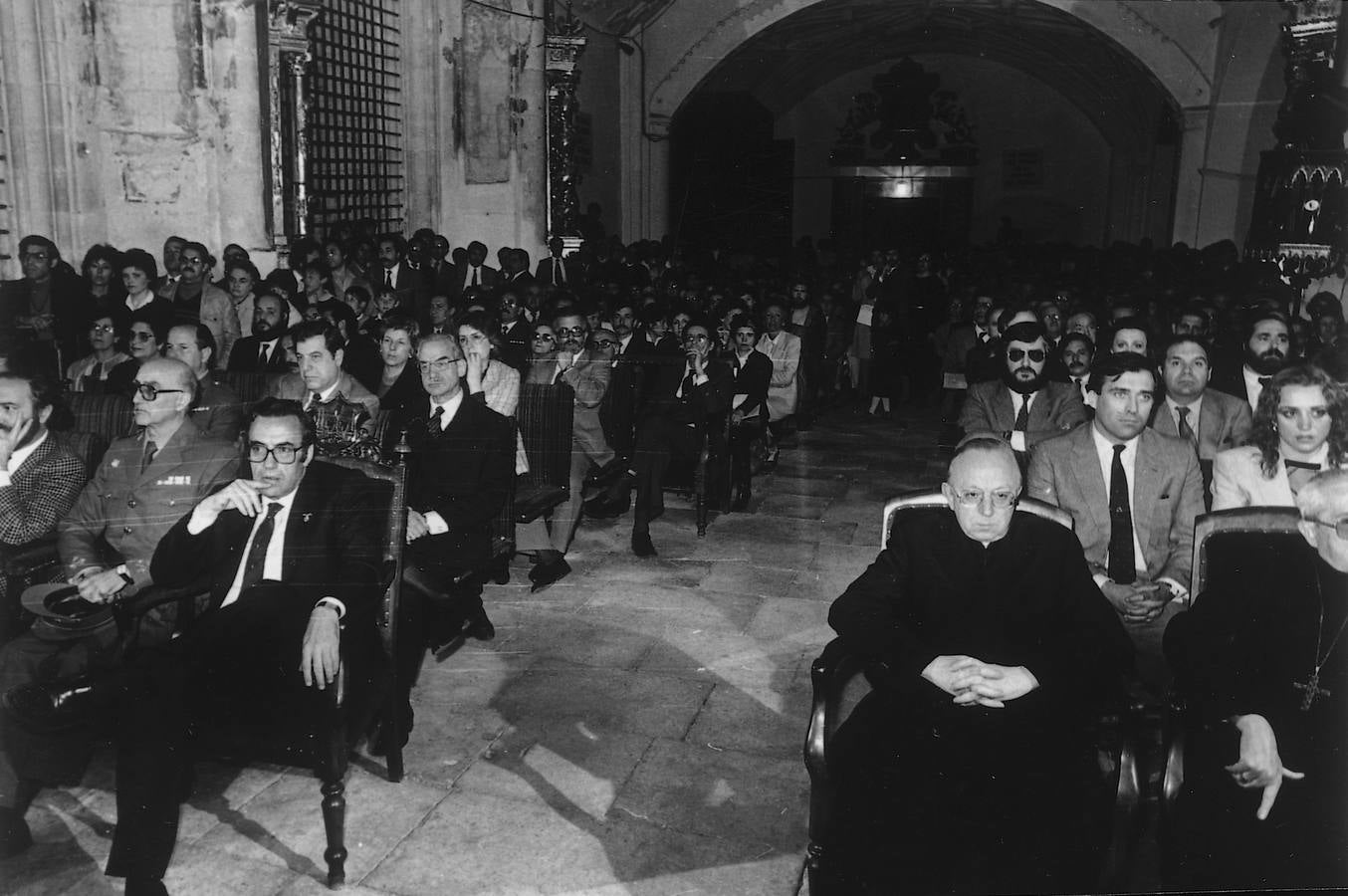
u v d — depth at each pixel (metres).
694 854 3.18
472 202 12.60
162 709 2.94
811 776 2.75
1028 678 2.80
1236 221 15.59
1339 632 2.78
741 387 7.14
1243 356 5.39
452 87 12.28
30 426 3.92
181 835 3.25
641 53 17.11
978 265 15.41
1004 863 2.69
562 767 3.68
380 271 9.31
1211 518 2.97
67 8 7.82
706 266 14.27
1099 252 16.34
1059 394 4.80
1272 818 2.68
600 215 16.23
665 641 4.80
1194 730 2.76
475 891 3.00
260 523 3.49
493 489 4.56
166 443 3.91
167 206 8.43
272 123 8.72
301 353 4.71
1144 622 3.46
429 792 3.51
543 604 5.25
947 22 19.55
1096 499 3.69
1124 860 2.66
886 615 2.95
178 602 3.55
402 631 3.86
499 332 6.95
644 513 6.07
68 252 7.97
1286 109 9.16
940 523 3.06
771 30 17.52
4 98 7.59
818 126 24.16
